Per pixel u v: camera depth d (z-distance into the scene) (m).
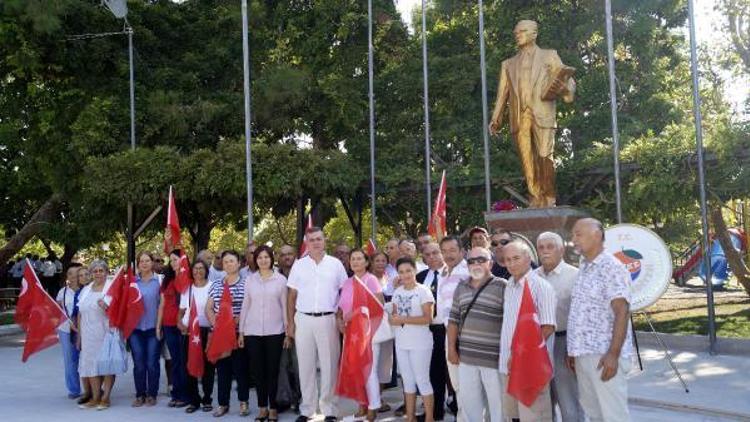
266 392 8.62
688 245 30.88
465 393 6.75
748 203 21.92
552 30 19.95
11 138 21.31
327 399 8.45
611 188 15.97
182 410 9.40
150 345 9.76
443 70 20.06
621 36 19.97
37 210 26.58
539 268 6.75
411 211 18.59
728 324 15.28
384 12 20.95
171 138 19.42
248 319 8.66
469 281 6.85
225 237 36.78
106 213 18.34
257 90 19.64
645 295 9.05
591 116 19.28
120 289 9.57
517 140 13.61
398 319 7.90
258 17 20.98
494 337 6.61
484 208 17.03
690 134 14.20
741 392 9.16
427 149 16.56
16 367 13.48
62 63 19.52
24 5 17.69
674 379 10.16
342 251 9.98
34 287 10.14
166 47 21.33
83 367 9.62
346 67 20.80
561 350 6.43
